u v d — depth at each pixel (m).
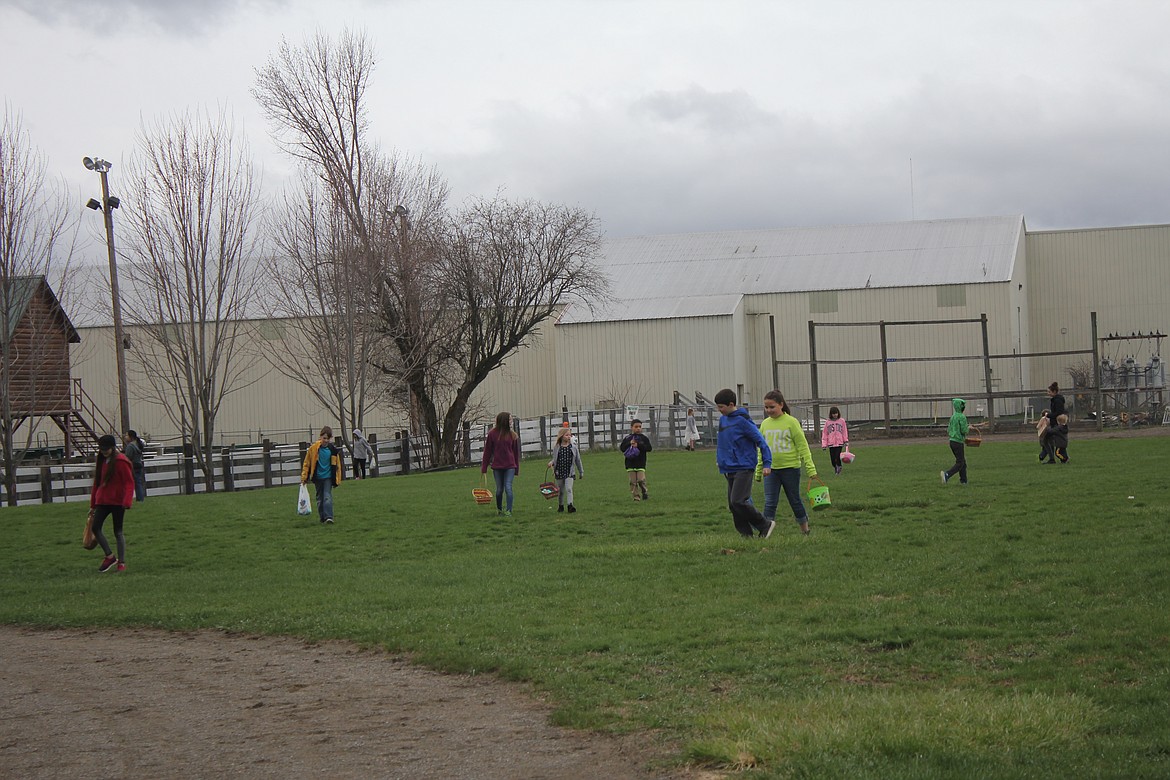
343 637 11.08
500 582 13.62
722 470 15.91
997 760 6.23
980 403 58.66
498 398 63.06
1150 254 66.38
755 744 6.63
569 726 7.57
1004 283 59.09
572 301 62.38
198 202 38.91
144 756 7.30
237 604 13.33
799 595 11.57
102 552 19.56
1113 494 18.88
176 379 39.34
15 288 37.97
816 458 33.88
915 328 60.31
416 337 43.28
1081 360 66.25
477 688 8.84
